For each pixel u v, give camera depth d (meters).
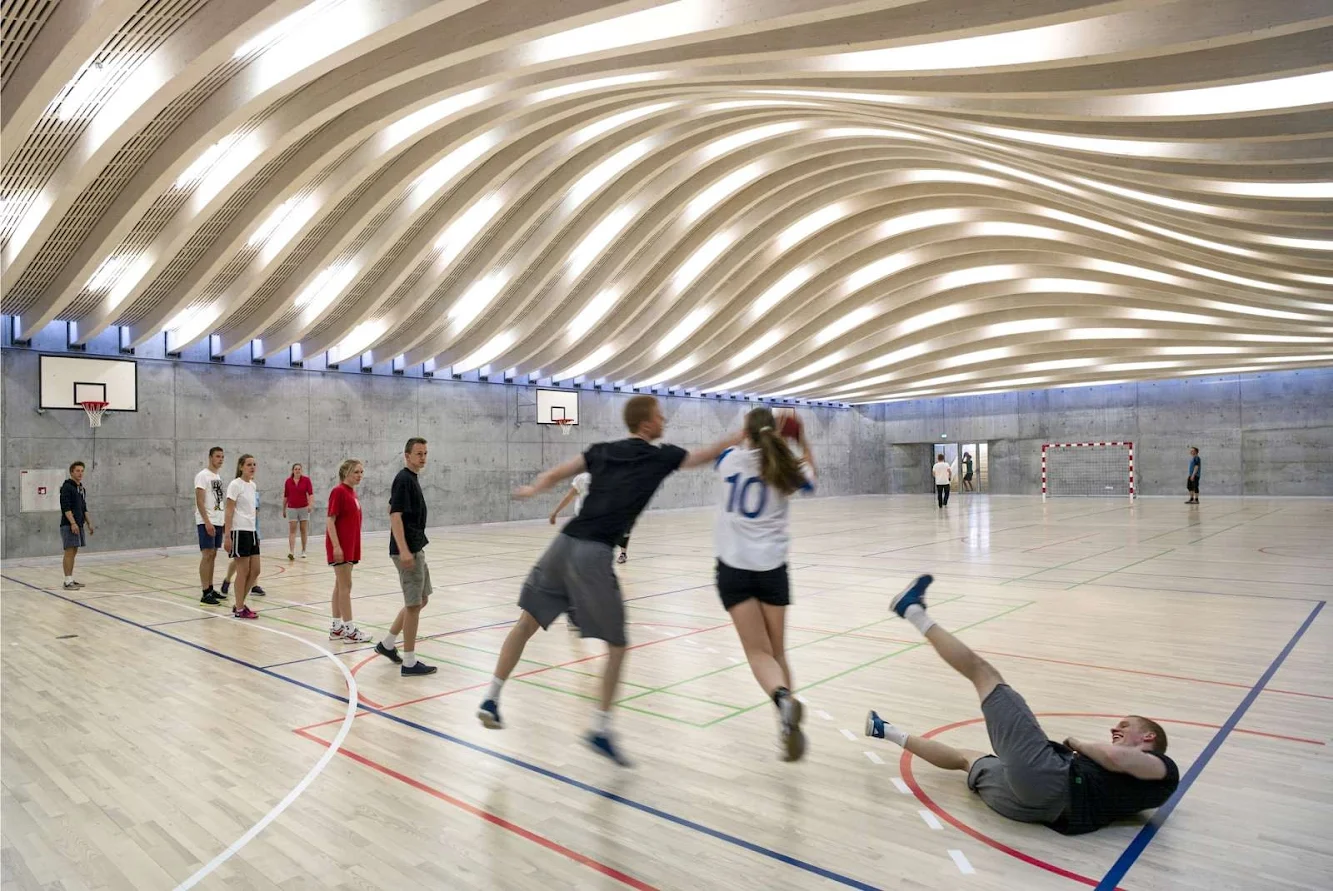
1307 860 3.52
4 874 3.63
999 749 3.95
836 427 39.22
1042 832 3.82
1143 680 6.46
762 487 4.59
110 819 4.20
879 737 4.60
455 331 20.17
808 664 7.15
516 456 25.97
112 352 18.28
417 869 3.59
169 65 8.40
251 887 3.47
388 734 5.47
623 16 8.54
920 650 7.66
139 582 13.59
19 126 8.95
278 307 16.73
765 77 9.55
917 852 3.64
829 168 15.88
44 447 17.25
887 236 19.09
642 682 6.68
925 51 8.57
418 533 7.12
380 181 13.51
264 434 20.42
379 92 9.65
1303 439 30.80
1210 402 32.69
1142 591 10.72
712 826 3.96
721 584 4.64
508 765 4.85
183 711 6.10
